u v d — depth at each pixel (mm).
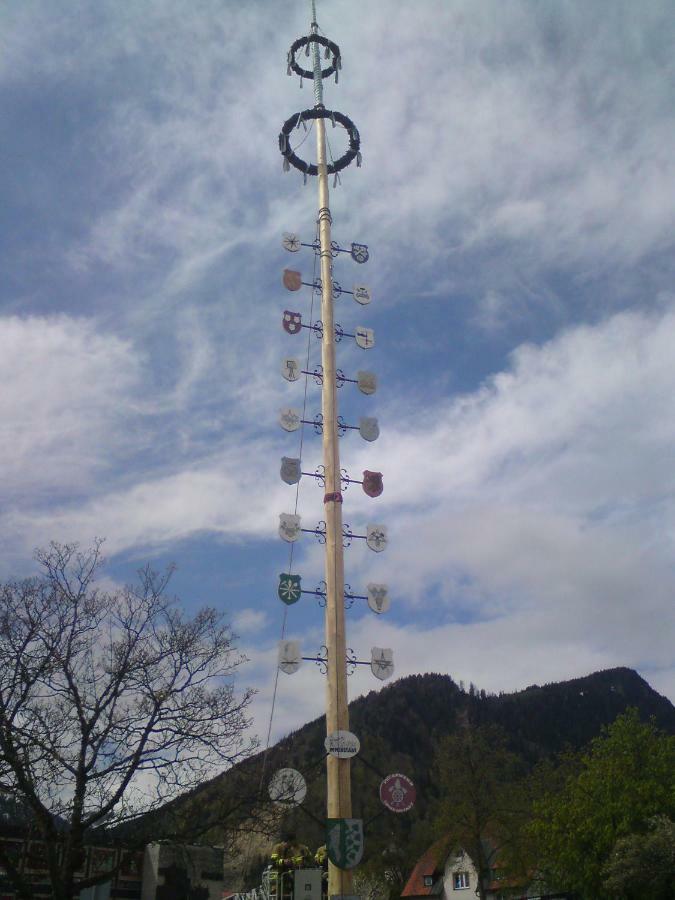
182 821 18359
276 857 18266
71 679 17094
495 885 58875
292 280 19109
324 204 19859
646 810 36531
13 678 16953
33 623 17531
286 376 17750
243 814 17969
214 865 28719
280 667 14789
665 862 33531
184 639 18891
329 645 15086
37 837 19047
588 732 157875
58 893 15258
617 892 35406
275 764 19297
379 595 16109
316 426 17469
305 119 21266
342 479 16703
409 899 65438
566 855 38000
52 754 16094
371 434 17641
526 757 136125
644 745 39719
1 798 17016
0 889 18891
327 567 15789
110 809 16453
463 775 48500
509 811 47031
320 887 16750
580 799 39281
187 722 17719
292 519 16344
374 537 16469
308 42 22672
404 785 14844
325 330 18219
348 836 13594
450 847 53969
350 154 21188
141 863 28156
